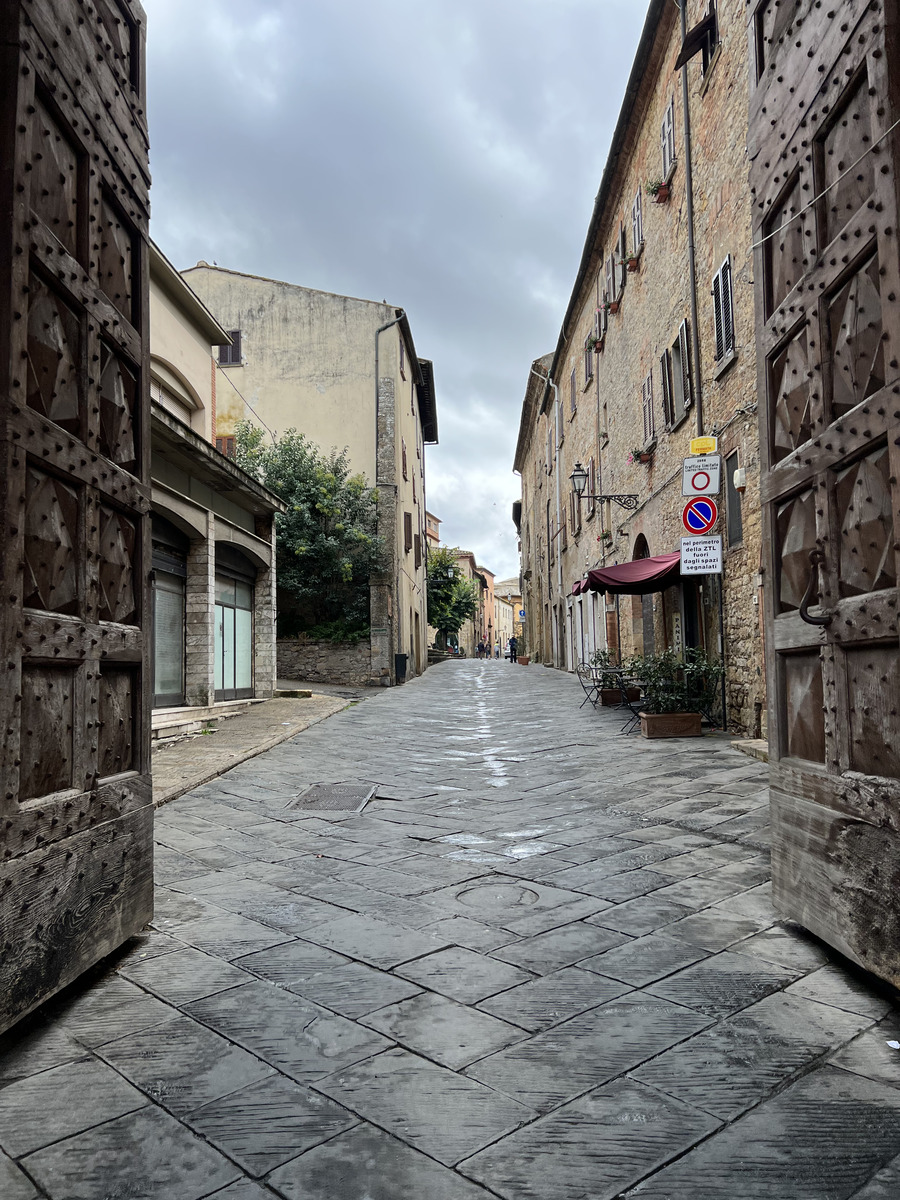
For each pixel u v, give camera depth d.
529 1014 2.90
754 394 9.55
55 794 3.00
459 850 5.30
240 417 23.72
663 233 13.69
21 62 2.74
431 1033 2.77
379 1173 2.04
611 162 16.64
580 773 8.13
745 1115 2.27
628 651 16.86
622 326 17.39
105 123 3.52
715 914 3.94
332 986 3.17
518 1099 2.36
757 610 9.62
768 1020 2.84
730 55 10.08
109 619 3.55
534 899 4.23
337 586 22.05
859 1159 2.07
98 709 3.38
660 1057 2.59
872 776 3.01
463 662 45.59
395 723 13.24
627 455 17.11
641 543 16.20
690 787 7.11
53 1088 2.46
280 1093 2.41
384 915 4.01
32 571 2.85
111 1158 2.12
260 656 16.03
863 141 3.02
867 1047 2.64
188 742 10.40
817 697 3.52
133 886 3.68
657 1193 1.96
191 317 14.01
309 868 4.92
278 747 10.34
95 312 3.37
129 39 3.93
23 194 2.76
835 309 3.27
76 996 3.12
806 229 3.50
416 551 31.64
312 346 23.83
